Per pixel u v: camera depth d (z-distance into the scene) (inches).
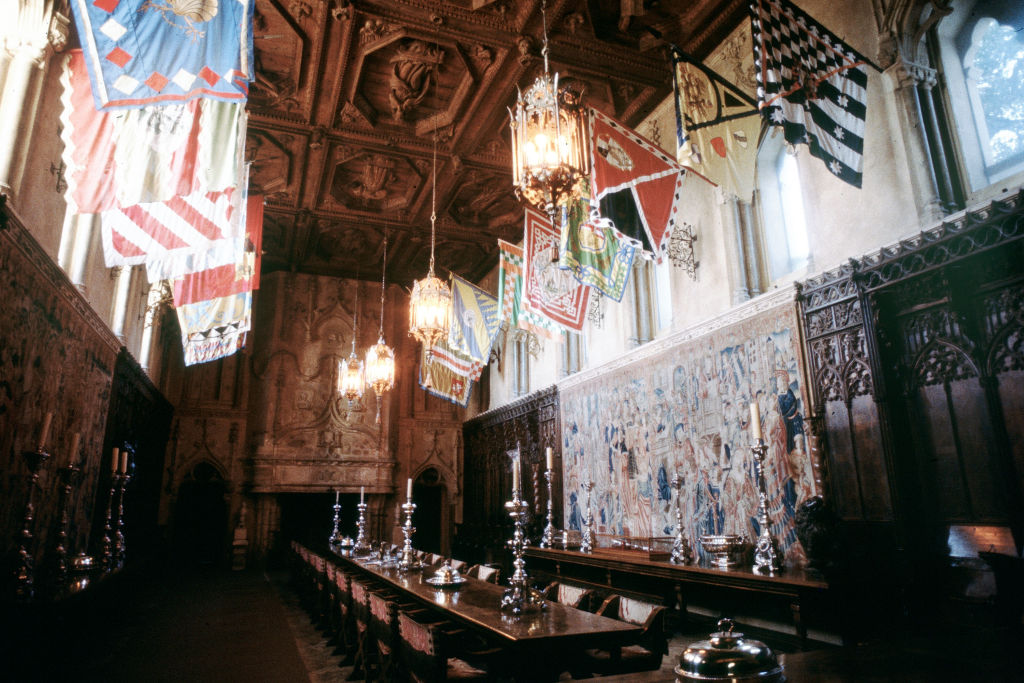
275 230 674.8
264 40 385.4
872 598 241.3
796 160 334.0
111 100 170.7
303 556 479.8
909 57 273.4
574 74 410.9
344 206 609.0
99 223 382.0
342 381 596.1
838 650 107.3
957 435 238.7
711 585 312.3
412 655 179.9
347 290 831.7
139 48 176.2
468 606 228.1
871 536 261.4
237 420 766.5
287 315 796.6
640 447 444.5
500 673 189.9
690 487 386.9
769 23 208.4
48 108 274.4
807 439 302.5
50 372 295.0
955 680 86.0
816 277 304.5
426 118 470.6
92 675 258.7
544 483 593.6
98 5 173.5
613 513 473.4
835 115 213.5
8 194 229.8
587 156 235.3
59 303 300.2
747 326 349.4
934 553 240.5
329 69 406.6
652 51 396.8
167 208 247.8
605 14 366.6
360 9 354.6
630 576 388.8
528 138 231.3
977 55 265.9
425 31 373.1
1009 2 252.7
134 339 554.3
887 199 277.0
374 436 801.6
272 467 745.6
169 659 292.7
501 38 380.8
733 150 234.5
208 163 210.8
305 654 306.2
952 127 266.4
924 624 231.1
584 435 527.8
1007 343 223.5
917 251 251.9
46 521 301.0
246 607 455.5
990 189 246.5
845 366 284.2
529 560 514.9
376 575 341.4
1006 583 185.5
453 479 840.3
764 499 287.4
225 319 454.6
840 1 307.1
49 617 226.1
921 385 255.1
